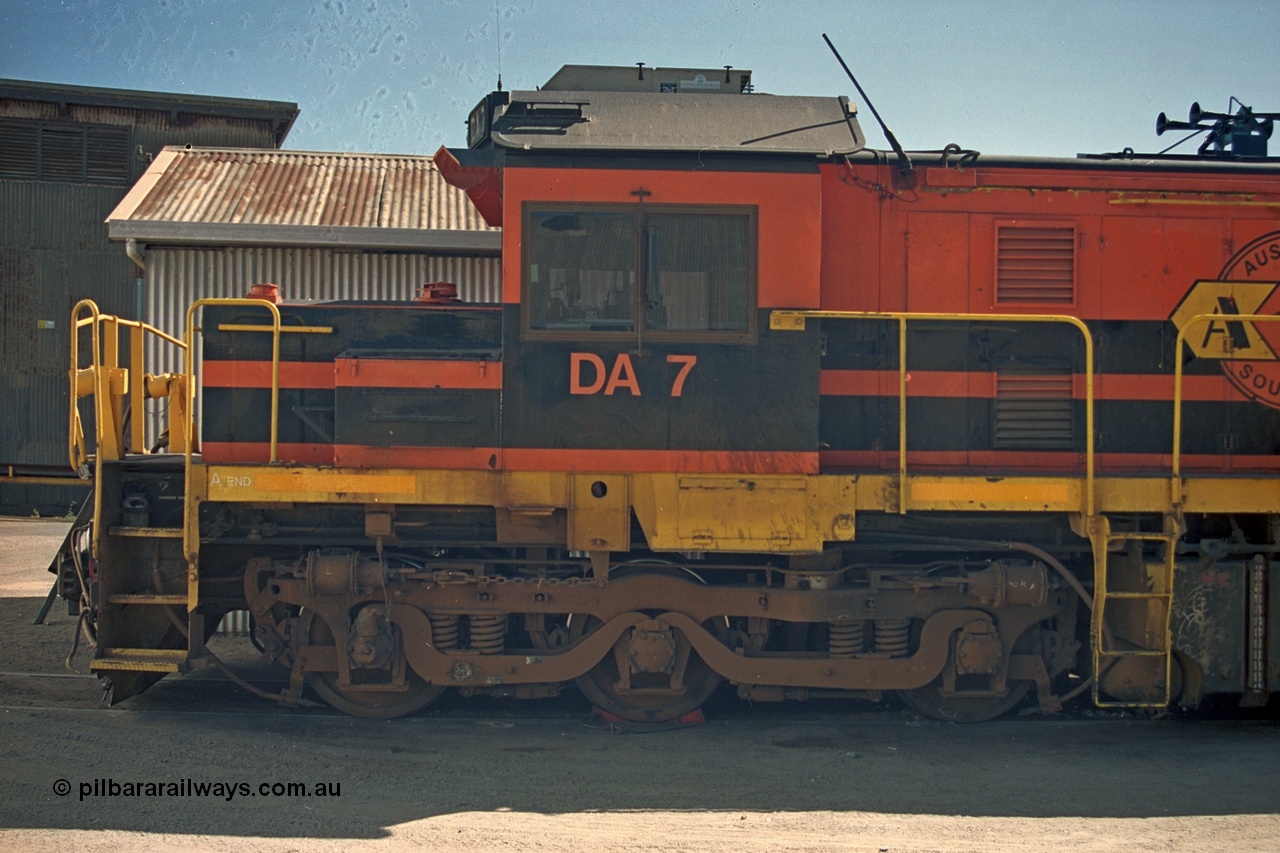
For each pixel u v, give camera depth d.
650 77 6.84
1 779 4.77
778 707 6.71
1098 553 5.85
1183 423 6.45
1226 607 6.04
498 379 5.80
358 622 5.86
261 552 6.34
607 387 5.76
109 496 6.05
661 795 4.80
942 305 6.32
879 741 5.86
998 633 6.02
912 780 5.07
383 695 6.21
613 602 5.98
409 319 6.28
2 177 18.00
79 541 6.36
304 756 5.25
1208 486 5.95
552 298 5.76
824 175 6.25
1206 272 6.45
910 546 6.00
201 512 6.16
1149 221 6.43
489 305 6.43
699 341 5.76
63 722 5.78
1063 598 6.15
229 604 6.40
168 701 6.65
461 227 11.06
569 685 6.38
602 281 5.77
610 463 5.76
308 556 5.94
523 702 6.75
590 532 5.77
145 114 18.62
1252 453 6.46
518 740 5.77
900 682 5.99
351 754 5.32
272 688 7.08
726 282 5.80
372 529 5.93
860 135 6.11
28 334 18.00
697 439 5.76
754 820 4.46
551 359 5.76
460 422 5.79
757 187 5.80
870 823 4.44
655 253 5.77
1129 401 6.40
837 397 6.27
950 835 4.30
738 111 6.16
